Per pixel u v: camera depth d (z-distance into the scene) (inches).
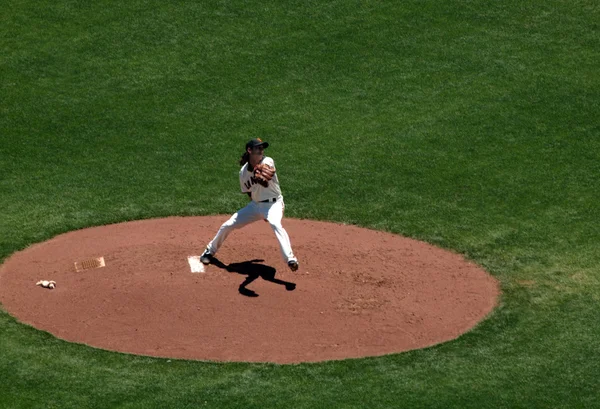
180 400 1514.5
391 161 2556.6
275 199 1915.6
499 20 3206.2
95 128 2687.0
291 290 1862.7
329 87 2886.3
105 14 3174.2
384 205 2357.3
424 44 3078.2
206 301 1806.1
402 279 1963.6
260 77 2920.8
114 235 2145.7
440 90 2874.0
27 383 1545.3
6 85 2849.4
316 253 2047.2
